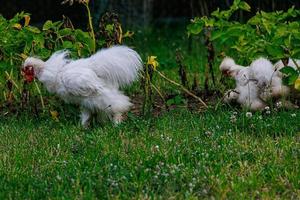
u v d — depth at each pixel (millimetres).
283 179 6191
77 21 15188
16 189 6164
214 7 12961
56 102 8719
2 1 16297
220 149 6941
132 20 15000
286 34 7918
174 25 17406
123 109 8008
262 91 8195
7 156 7121
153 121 8164
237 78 8469
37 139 7746
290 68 7859
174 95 9344
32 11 16500
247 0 12695
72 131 7906
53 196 5953
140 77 8719
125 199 5855
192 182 6051
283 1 12516
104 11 12516
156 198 5809
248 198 5816
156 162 6625
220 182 6086
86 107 8000
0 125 8406
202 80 10391
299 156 6688
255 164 6590
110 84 8008
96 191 6027
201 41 13195
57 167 6645
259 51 8352
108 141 7367
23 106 8750
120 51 8016
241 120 7859
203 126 7816
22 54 8531
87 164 6672
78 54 8594
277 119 7828
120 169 6438
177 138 7414
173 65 11656
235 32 8578
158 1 18484
